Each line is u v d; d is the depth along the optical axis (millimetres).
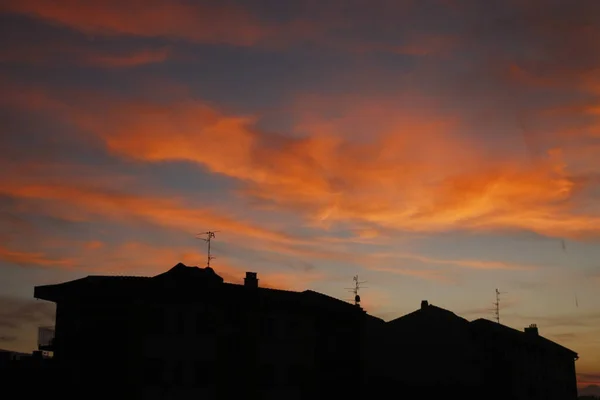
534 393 92125
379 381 82188
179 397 55344
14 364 56875
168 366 55656
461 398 81750
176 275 58750
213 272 61469
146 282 57062
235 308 60844
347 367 69500
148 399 53750
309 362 65625
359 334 71688
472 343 83938
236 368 59188
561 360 105375
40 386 55406
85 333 57250
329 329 69375
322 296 73438
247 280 64312
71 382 55406
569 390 106250
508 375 84250
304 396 64250
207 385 57312
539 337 106938
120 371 54219
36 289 60344
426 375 83062
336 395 67750
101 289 57406
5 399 54438
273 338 63281
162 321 56469
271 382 62094
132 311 55344
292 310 65438
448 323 85125
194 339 57500
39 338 62719
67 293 59031
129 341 54500
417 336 85062
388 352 84625
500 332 85500
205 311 58688
